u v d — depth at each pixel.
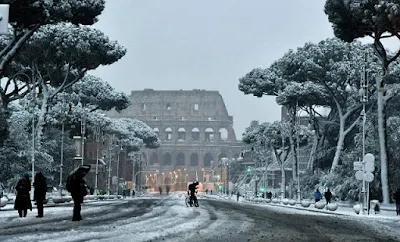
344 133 75.12
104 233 18.59
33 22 49.16
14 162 69.62
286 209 51.91
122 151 158.62
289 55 77.62
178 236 18.31
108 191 107.75
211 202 66.69
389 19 47.84
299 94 77.00
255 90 88.31
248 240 17.62
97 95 97.56
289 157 126.69
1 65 53.28
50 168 73.06
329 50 75.62
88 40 68.88
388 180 55.53
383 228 26.78
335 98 76.00
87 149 122.56
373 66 71.00
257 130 102.06
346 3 51.38
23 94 74.69
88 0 56.16
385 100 56.72
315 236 20.17
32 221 24.97
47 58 70.38
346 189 66.19
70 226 21.80
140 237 17.38
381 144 56.25
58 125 83.00
